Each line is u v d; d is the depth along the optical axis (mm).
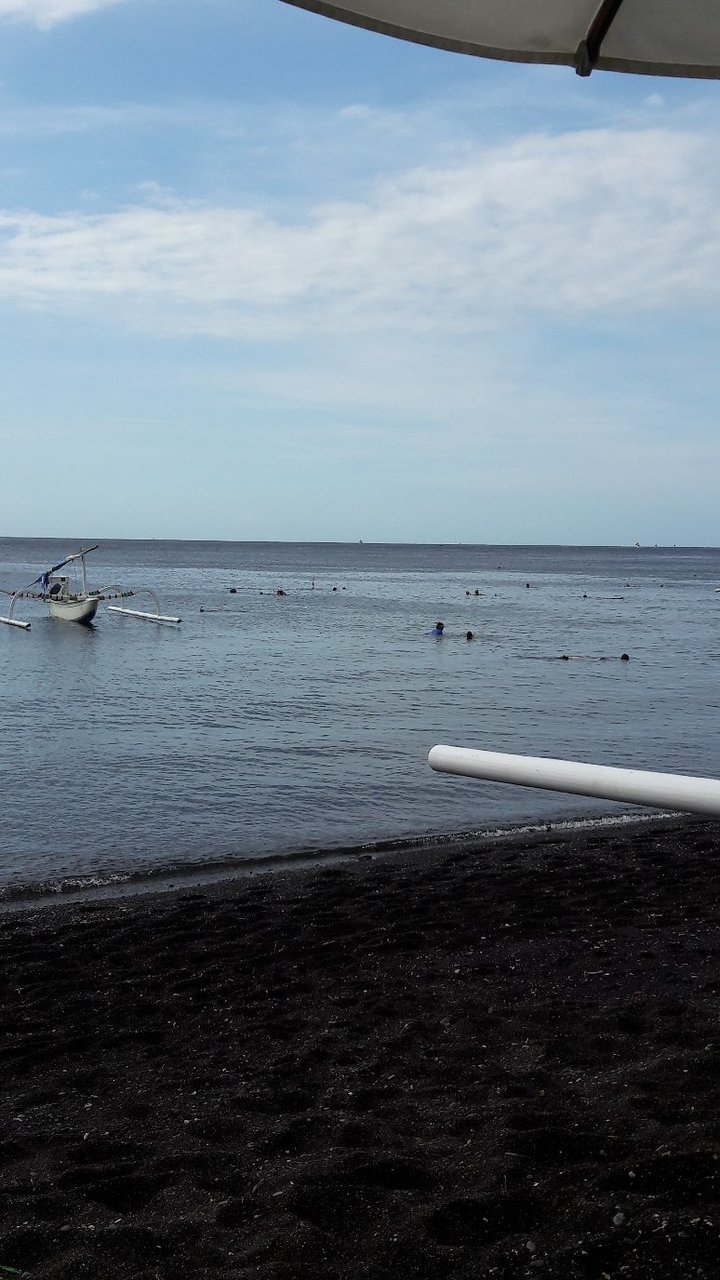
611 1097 3645
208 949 6898
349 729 20203
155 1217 3004
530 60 2818
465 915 7262
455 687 26844
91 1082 4477
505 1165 3088
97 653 35812
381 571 134375
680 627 49281
